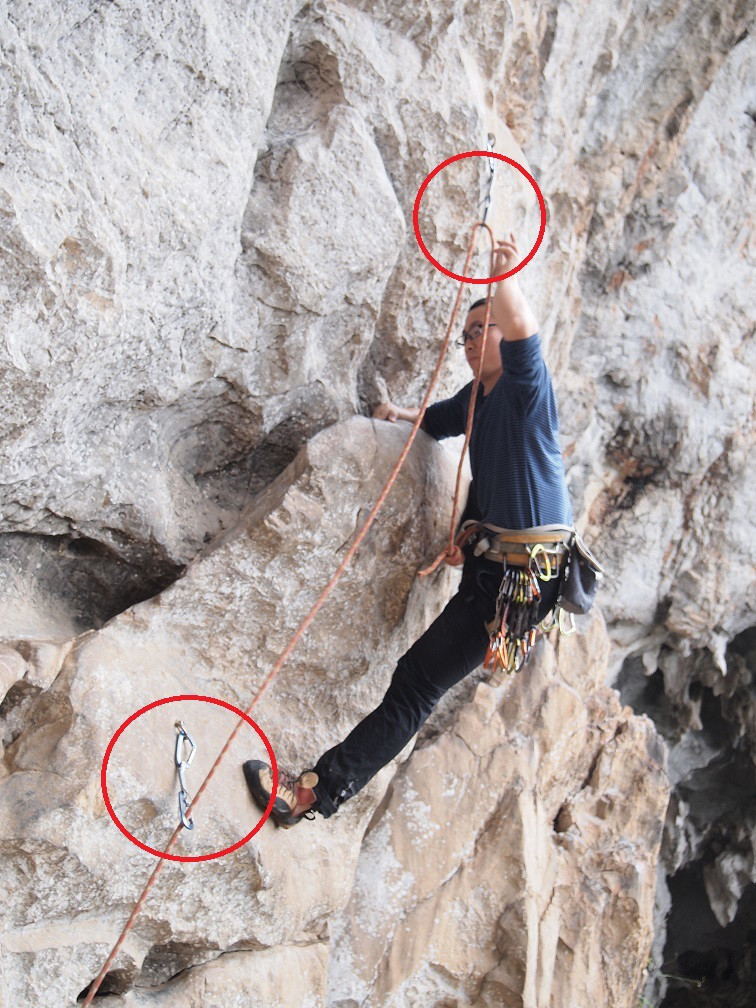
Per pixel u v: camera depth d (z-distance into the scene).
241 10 2.58
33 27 2.12
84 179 2.27
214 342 2.79
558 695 4.24
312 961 3.18
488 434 2.92
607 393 5.47
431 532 3.19
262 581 2.98
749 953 6.80
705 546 5.88
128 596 3.14
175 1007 2.87
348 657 3.19
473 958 3.75
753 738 6.51
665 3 4.54
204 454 3.17
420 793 3.79
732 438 5.68
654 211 5.14
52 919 2.60
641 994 6.09
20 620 2.85
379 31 3.00
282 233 2.81
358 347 3.19
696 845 6.82
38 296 2.27
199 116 2.52
